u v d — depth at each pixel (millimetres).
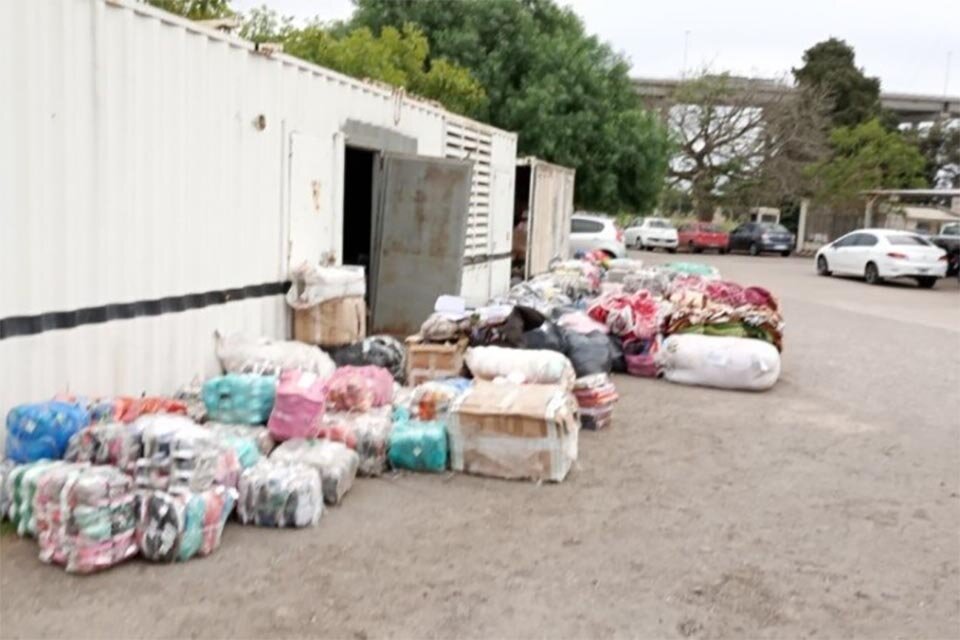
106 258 5992
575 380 7777
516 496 5883
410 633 3969
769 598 4516
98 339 5973
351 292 8625
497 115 26250
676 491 6180
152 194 6422
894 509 6004
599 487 6172
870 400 9602
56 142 5484
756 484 6441
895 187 45875
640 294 11180
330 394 6406
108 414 5371
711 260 36875
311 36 17438
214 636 3846
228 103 7344
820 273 29328
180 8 11703
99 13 5758
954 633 4211
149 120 6336
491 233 15234
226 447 5070
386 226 10211
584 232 25453
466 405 6227
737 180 47500
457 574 4609
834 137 46188
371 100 10156
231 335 7527
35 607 4008
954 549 5301
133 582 4312
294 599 4230
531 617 4180
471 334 8445
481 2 26250
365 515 5391
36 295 5402
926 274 25500
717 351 9867
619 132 27453
